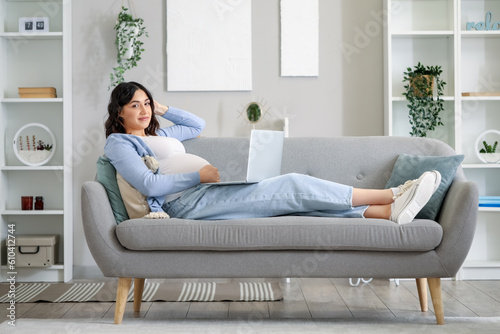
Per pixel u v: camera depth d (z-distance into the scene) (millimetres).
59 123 4059
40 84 4055
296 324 2482
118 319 2494
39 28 3900
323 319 2594
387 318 2611
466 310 2799
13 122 4051
